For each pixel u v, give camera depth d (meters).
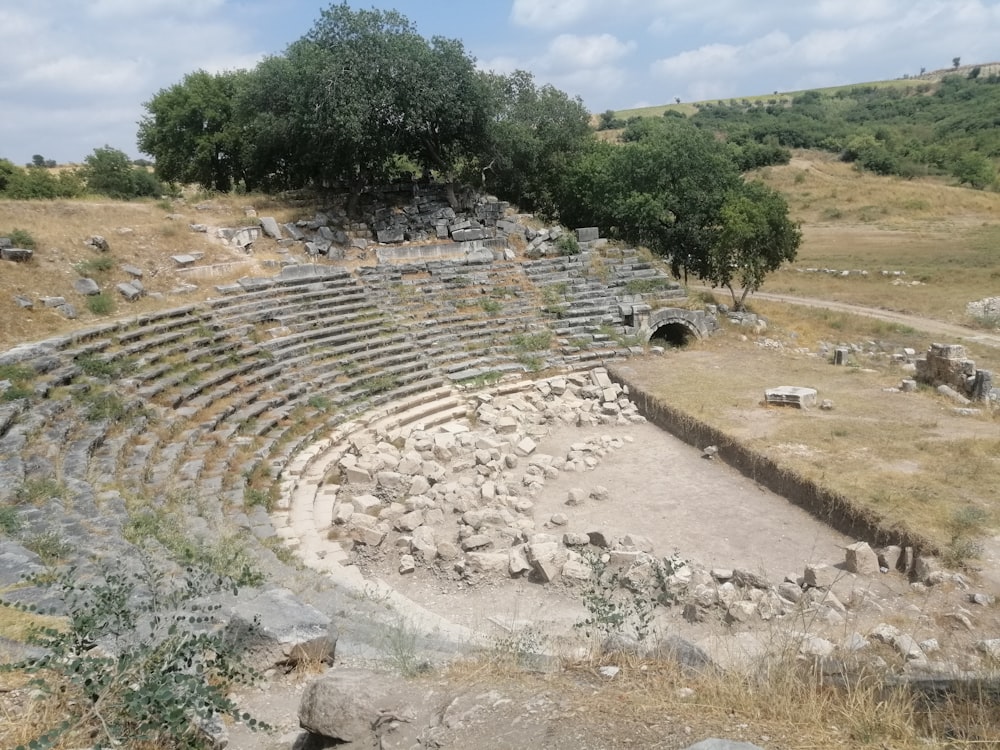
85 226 29.59
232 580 9.18
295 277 30.88
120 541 11.59
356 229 37.88
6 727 5.59
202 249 31.33
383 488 19.38
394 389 27.14
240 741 6.86
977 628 12.15
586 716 5.87
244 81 39.66
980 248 58.94
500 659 7.80
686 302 37.22
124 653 6.26
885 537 15.79
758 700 6.34
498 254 37.72
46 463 14.66
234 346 25.02
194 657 7.79
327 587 13.05
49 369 19.12
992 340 38.00
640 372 30.03
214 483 17.06
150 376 21.00
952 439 20.84
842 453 20.17
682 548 16.59
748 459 20.86
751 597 13.49
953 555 14.35
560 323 33.97
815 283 53.03
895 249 61.59
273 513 17.62
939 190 81.81
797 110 157.25
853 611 13.01
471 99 38.66
